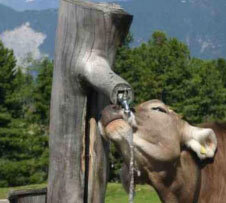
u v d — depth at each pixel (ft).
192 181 17.72
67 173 17.37
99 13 16.84
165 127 16.94
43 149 173.78
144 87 182.09
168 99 190.39
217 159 18.07
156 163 17.03
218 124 18.74
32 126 179.42
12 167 166.61
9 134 169.68
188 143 17.44
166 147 16.89
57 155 17.48
